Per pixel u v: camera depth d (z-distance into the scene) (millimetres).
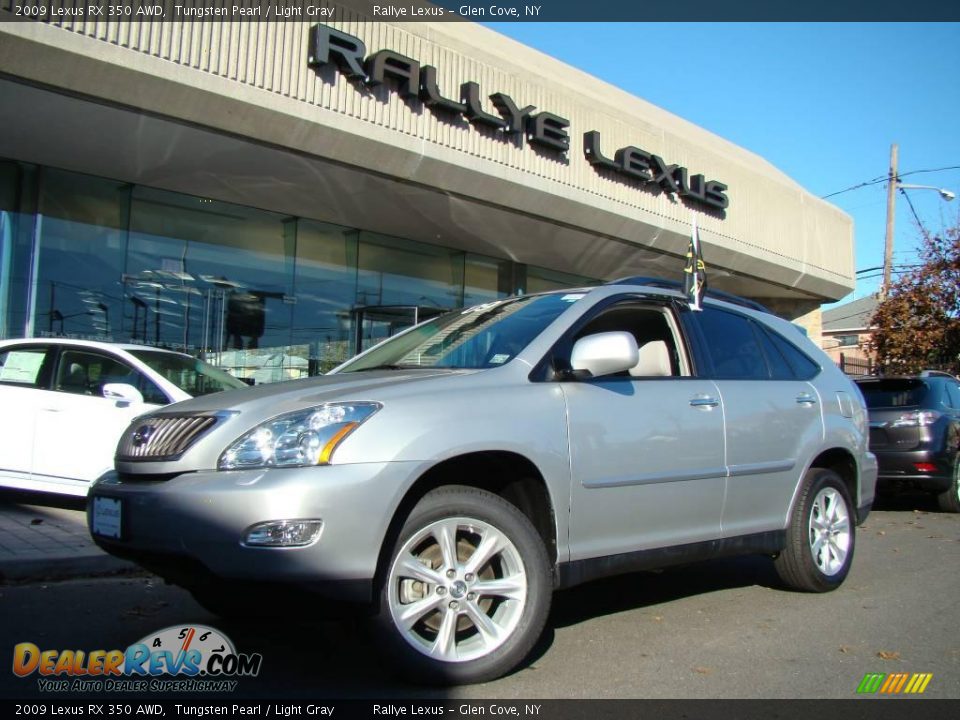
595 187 13531
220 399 3826
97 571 5602
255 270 12766
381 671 3809
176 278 11984
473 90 11539
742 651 4266
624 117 14203
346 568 3238
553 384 4035
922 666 4098
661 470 4312
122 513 3506
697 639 4453
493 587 3639
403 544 3445
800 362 5609
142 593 5219
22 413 7176
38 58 8156
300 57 9977
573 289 4770
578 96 13398
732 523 4762
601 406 4121
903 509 10578
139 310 11641
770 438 4988
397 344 5062
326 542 3199
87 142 9969
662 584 5777
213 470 3395
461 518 3584
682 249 15383
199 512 3234
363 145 10555
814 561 5352
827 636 4570
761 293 19672
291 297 13125
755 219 17109
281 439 3369
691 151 15617
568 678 3783
